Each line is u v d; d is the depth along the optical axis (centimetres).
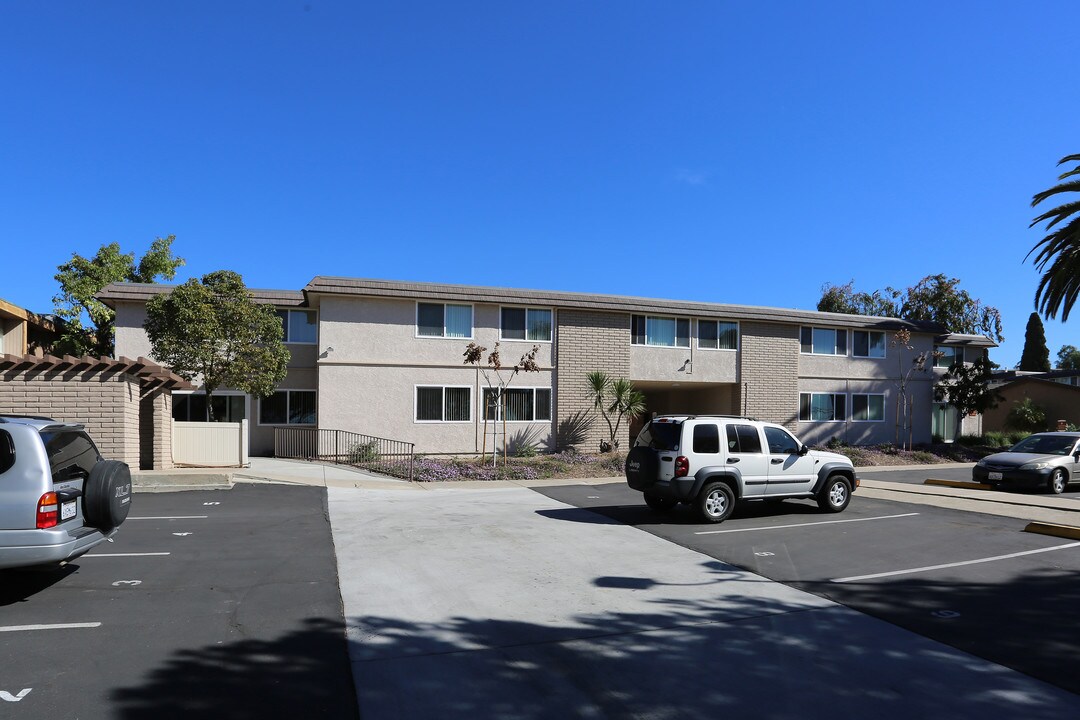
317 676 500
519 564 849
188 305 1920
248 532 1014
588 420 2528
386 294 2302
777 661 540
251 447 2342
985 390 3172
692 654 554
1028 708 458
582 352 2538
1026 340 5856
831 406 2986
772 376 2848
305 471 1842
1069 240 2473
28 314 2308
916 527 1121
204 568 800
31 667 506
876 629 617
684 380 2705
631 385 2642
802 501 1424
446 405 2383
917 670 523
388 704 456
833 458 1283
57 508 621
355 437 2270
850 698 473
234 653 541
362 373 2306
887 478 2050
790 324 2881
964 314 4719
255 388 2006
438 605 675
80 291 2625
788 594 730
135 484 1395
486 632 600
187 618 621
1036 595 726
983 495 1563
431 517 1190
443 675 506
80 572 776
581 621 634
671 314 2672
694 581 780
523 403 2464
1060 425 2841
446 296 2366
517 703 461
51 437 651
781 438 1250
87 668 505
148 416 1564
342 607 663
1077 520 1177
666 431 1186
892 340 3080
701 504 1143
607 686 491
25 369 1362
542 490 1659
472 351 2139
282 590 715
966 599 711
